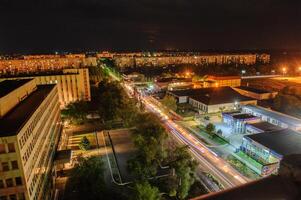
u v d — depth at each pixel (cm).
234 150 7362
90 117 10975
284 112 10362
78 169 5206
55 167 6456
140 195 4531
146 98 14038
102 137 8719
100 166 5506
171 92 13000
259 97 12306
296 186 702
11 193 3962
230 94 11875
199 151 7331
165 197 5222
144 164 5641
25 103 5659
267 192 672
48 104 6475
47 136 5966
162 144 6669
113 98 10956
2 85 6269
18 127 4088
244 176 6003
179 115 10481
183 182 5019
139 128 7575
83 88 12131
